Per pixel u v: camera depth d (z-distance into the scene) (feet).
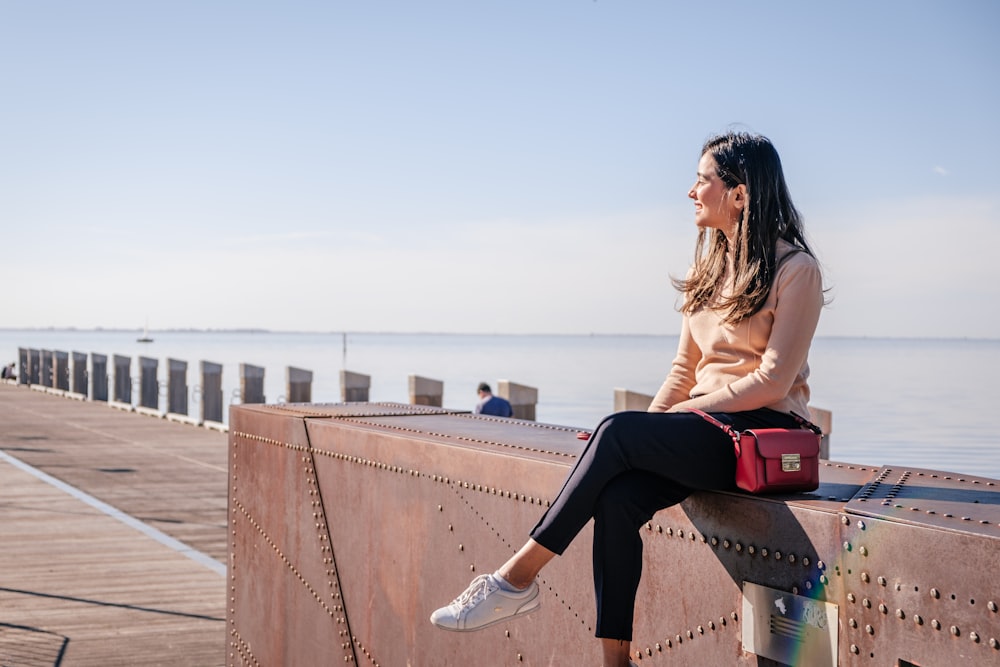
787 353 8.48
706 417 8.52
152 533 29.81
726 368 9.07
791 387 8.98
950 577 6.60
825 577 7.49
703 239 9.60
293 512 15.56
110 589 23.36
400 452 12.94
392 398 120.78
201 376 62.75
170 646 19.16
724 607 8.45
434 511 12.28
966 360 417.90
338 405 17.99
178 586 23.72
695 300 9.39
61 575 24.62
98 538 29.01
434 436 12.91
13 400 84.33
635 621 9.50
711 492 8.55
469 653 11.82
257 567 16.67
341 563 14.30
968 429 78.23
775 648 7.93
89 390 86.53
